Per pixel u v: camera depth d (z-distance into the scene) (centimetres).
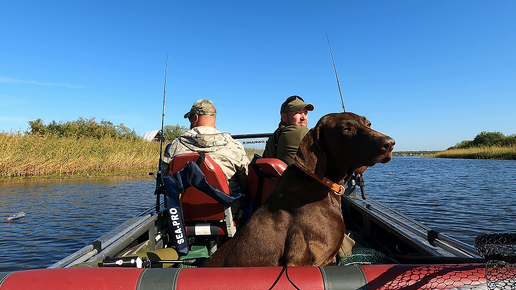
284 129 307
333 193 194
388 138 171
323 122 197
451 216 717
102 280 116
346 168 192
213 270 123
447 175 1916
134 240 249
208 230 259
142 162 2262
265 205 194
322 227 178
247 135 453
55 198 995
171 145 277
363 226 332
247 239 181
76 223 686
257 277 119
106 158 2027
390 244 273
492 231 589
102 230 631
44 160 1688
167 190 231
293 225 178
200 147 262
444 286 116
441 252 187
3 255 489
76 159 1819
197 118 280
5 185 1306
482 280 116
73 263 161
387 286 117
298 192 190
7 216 746
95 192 1135
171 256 242
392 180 1628
